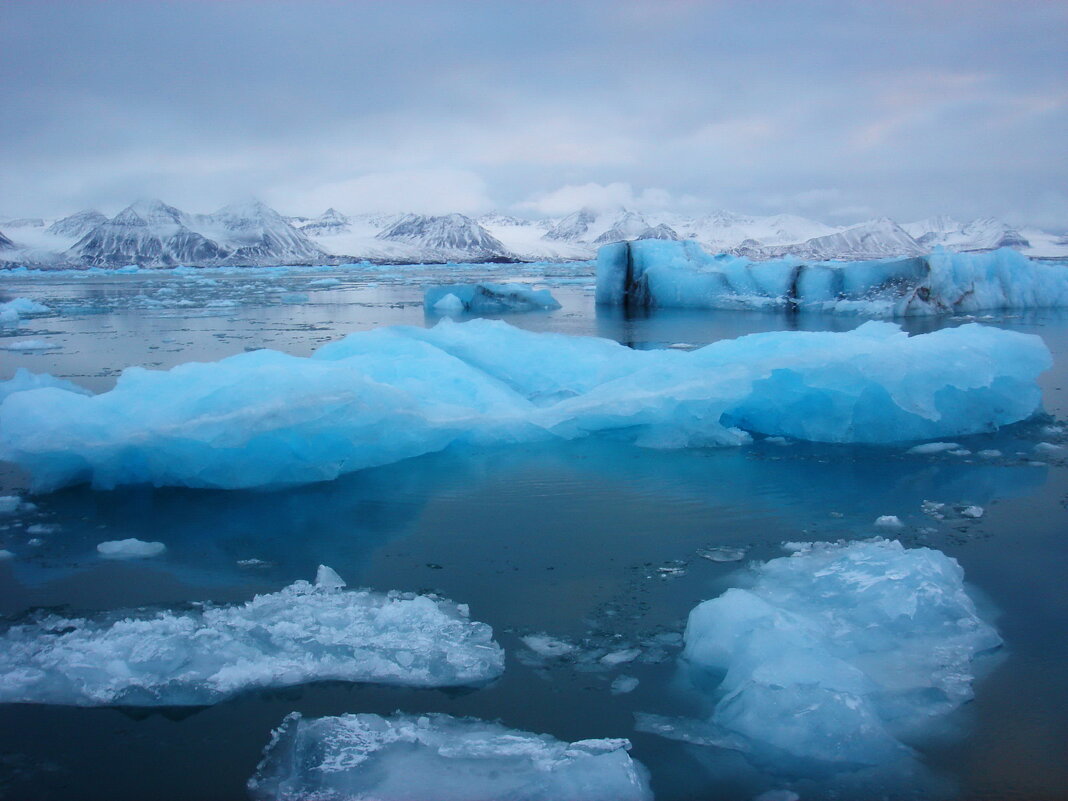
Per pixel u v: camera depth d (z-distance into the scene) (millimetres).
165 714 3154
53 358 12523
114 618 3887
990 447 6730
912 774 2764
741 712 3039
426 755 2859
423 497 5695
